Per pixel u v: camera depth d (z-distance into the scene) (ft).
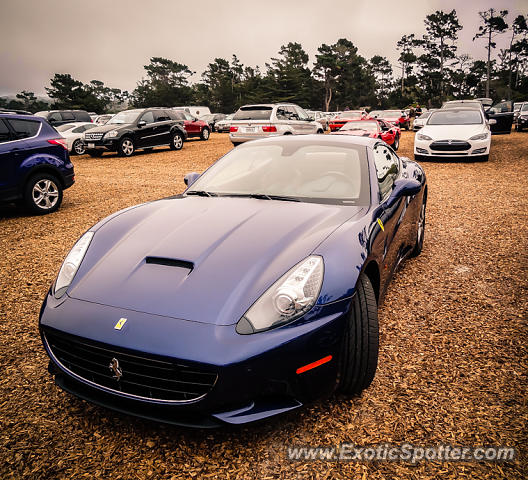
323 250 7.52
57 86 301.84
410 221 13.20
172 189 29.84
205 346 6.31
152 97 343.46
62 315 7.19
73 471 6.62
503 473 6.55
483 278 13.79
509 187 27.99
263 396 6.70
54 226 20.97
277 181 10.56
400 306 11.98
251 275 7.13
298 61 329.31
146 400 6.67
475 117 41.93
